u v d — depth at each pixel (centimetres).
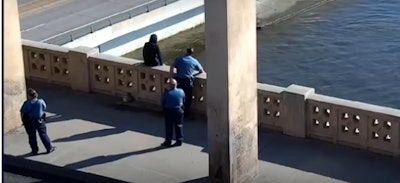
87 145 1828
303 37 4609
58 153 1798
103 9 4203
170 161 1752
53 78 2136
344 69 4197
